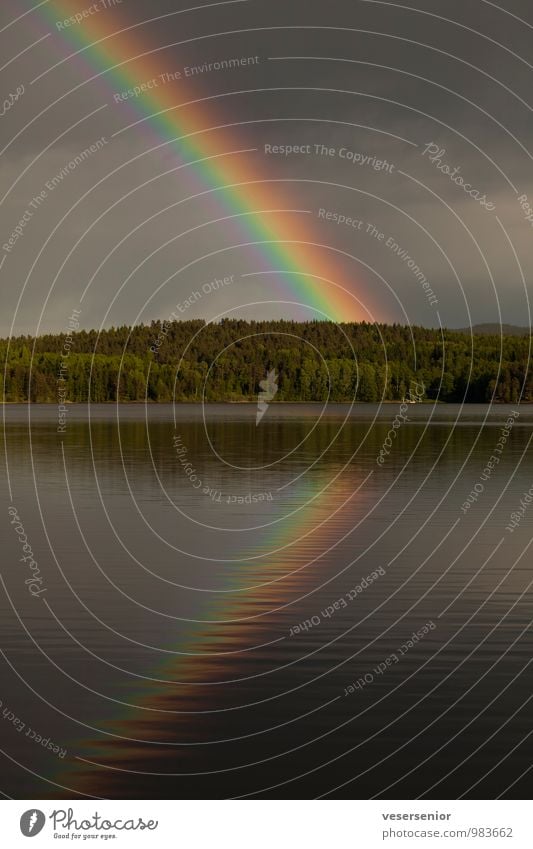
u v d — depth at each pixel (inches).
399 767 516.1
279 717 574.2
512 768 516.1
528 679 636.1
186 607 829.8
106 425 4256.9
